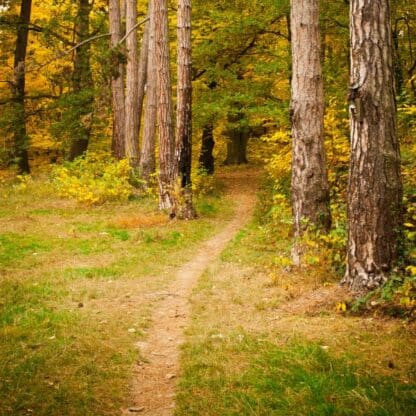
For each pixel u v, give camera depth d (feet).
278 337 18.52
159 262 32.40
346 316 20.24
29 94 88.58
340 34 55.83
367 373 14.99
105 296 25.00
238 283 26.68
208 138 81.51
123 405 14.56
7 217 46.34
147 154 63.00
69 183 57.52
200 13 69.41
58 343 18.28
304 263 27.27
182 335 20.07
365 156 21.49
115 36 63.77
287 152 40.83
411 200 27.22
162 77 49.34
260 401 13.82
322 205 28.27
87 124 69.72
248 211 53.67
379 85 21.29
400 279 20.17
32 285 25.96
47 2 86.53
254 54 71.00
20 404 13.83
